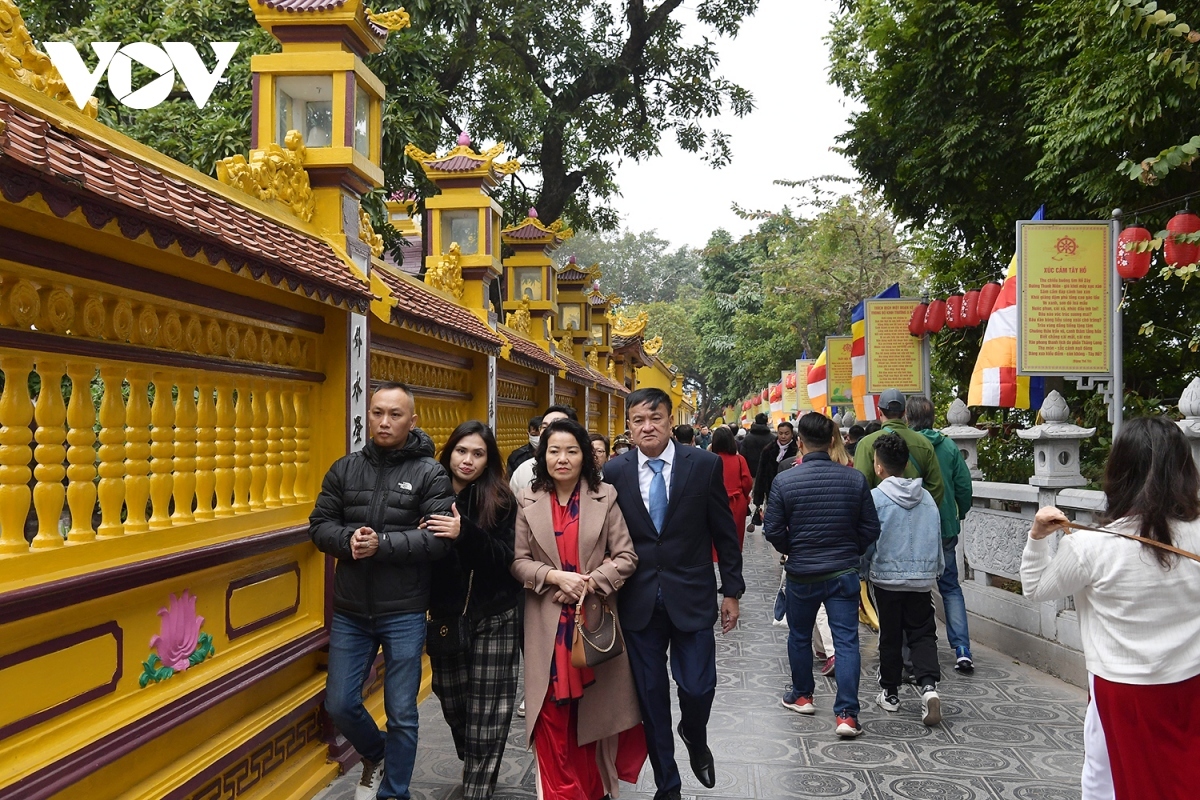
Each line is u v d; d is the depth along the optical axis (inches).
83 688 104.7
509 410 398.0
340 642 144.2
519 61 576.4
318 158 179.0
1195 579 102.6
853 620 193.5
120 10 332.2
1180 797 100.6
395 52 413.4
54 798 98.7
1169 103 286.4
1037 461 249.4
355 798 154.1
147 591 116.6
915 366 426.3
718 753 181.0
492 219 322.0
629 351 858.1
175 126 330.3
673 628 146.9
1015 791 159.5
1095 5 303.7
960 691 223.8
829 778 166.4
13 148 79.5
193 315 130.8
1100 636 107.9
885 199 517.7
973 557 293.3
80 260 103.7
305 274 142.7
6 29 100.7
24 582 93.9
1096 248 272.1
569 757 143.6
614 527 143.1
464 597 153.1
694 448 153.2
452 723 160.9
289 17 177.9
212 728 131.6
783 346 1124.5
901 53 465.4
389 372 233.8
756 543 557.9
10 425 97.3
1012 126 424.5
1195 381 189.5
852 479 195.6
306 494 172.6
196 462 134.8
